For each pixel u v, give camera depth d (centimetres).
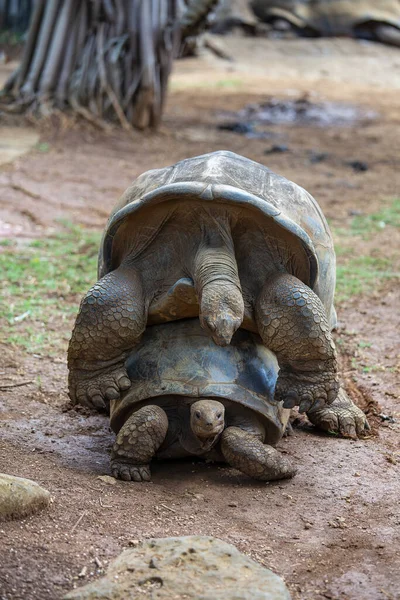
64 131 3294
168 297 994
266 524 902
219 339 905
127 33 3406
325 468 1054
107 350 1002
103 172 2800
